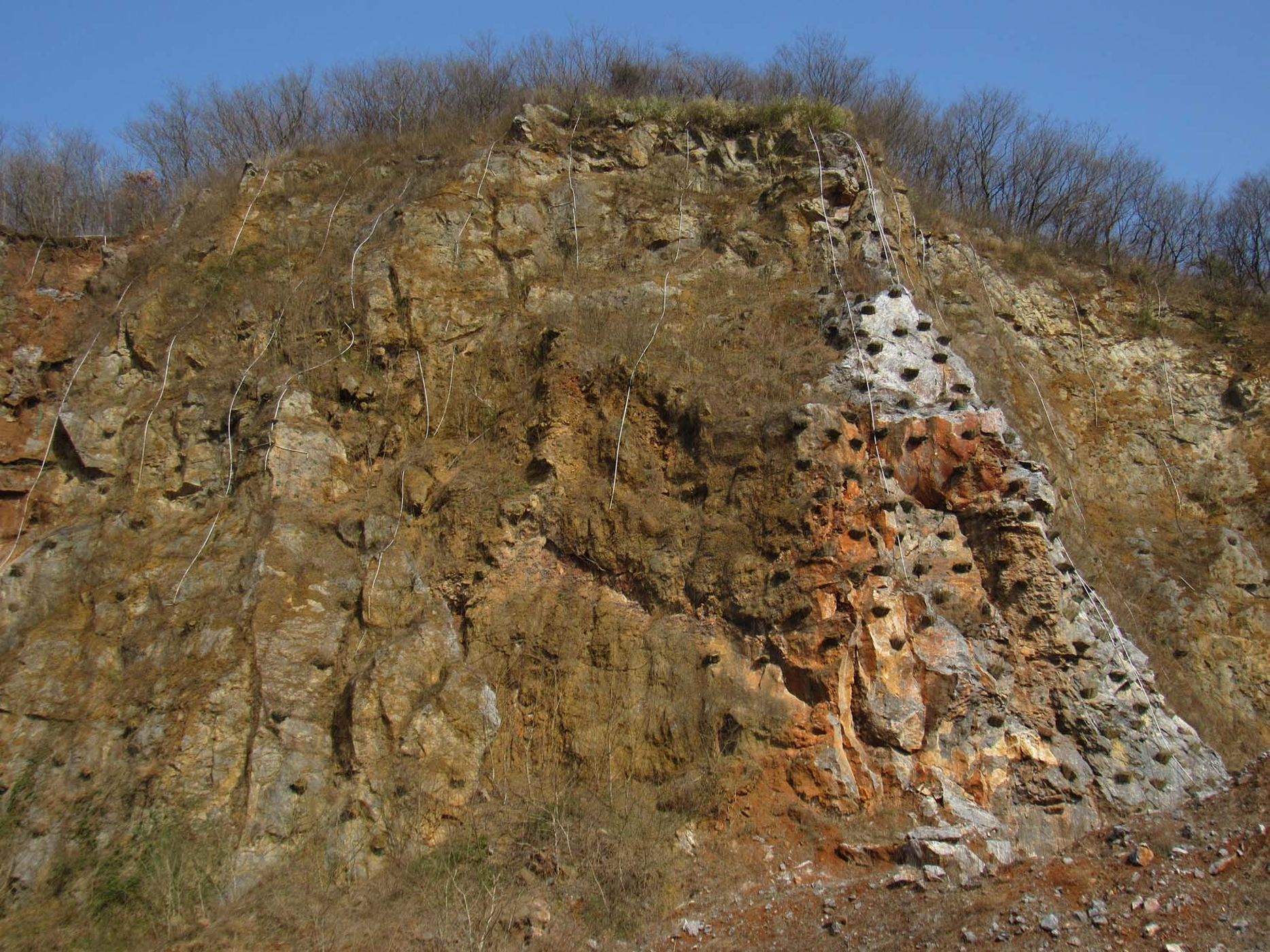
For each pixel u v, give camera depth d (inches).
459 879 390.6
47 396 593.9
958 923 348.2
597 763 429.1
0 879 388.2
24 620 489.1
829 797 409.7
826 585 444.8
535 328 573.3
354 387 547.8
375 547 491.2
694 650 447.8
